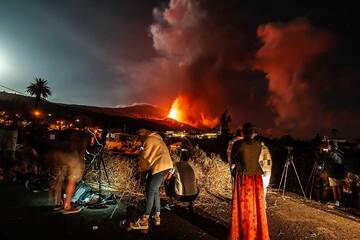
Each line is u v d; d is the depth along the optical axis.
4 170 9.30
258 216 5.03
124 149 13.49
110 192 8.19
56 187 6.66
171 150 10.77
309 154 13.83
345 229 6.70
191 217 6.73
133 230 5.68
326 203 9.09
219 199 8.45
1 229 5.28
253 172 5.11
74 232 5.41
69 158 6.36
